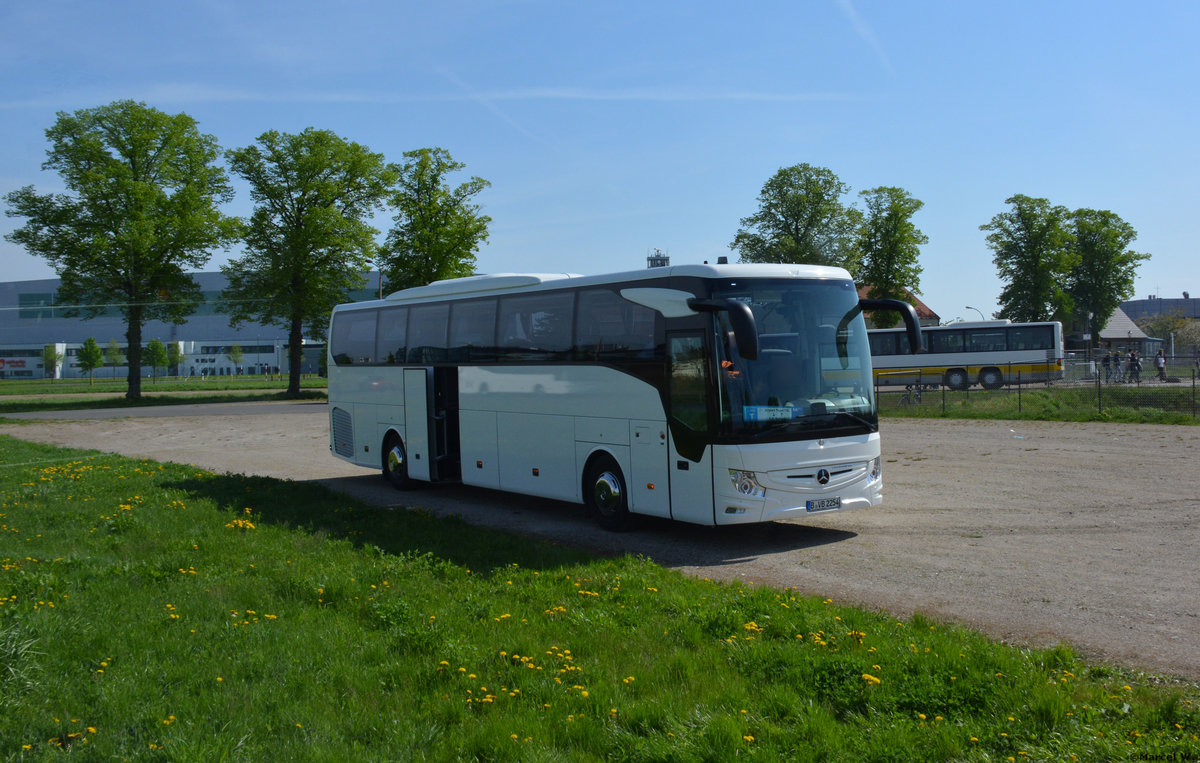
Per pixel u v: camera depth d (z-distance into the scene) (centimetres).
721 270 1038
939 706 492
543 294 1295
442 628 656
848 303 1106
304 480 1858
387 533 1106
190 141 5106
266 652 611
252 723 484
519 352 1334
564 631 659
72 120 4788
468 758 441
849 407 1078
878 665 546
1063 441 2020
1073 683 526
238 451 2555
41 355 12388
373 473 1966
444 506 1460
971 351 4500
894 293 5684
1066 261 5850
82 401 5238
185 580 850
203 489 1536
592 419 1195
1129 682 542
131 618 707
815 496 1041
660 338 1089
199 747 443
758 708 499
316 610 736
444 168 4838
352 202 5269
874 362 4669
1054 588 796
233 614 712
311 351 12200
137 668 578
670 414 1071
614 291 1165
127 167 4831
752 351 899
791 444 1027
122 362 10700
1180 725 461
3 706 506
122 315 5088
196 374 12412
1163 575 830
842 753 438
